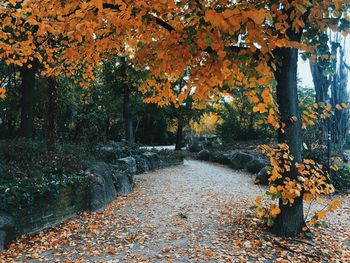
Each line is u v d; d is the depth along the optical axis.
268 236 5.23
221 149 23.48
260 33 3.39
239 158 16.48
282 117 5.15
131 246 5.18
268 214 5.22
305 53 5.08
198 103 5.22
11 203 5.38
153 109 24.67
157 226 6.29
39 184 6.11
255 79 3.86
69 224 6.45
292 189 4.45
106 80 20.42
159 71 4.46
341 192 9.40
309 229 5.30
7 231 5.18
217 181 12.27
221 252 4.78
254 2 3.92
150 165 15.41
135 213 7.37
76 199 7.19
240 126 27.50
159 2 3.73
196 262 4.48
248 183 11.84
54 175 6.93
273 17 3.95
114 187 9.05
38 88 16.77
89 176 7.85
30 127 12.87
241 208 7.56
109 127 30.16
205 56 4.13
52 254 4.89
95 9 4.20
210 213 7.18
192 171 15.36
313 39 5.21
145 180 12.23
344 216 6.84
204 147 26.59
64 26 3.95
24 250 5.03
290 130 5.18
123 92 20.28
